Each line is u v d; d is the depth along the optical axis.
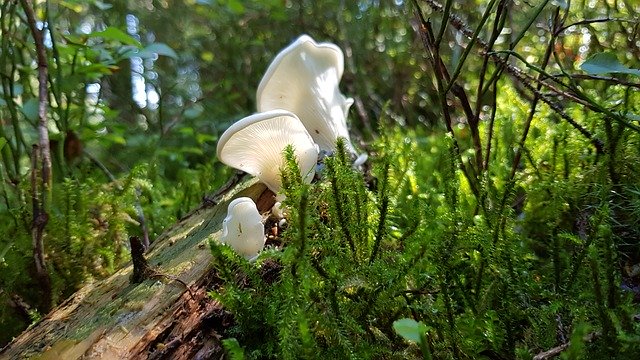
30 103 0.26
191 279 0.18
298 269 0.14
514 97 0.28
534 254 0.19
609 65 0.16
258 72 0.62
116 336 0.16
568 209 0.20
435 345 0.15
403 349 0.15
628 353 0.12
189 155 0.54
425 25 0.21
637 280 0.18
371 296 0.15
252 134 0.22
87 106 0.37
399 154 0.26
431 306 0.15
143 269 0.19
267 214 0.23
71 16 0.46
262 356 0.15
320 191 0.19
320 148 0.27
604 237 0.14
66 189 0.25
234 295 0.15
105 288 0.19
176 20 0.67
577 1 0.30
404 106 0.52
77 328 0.17
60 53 0.31
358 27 0.57
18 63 0.33
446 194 0.20
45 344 0.16
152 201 0.31
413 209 0.19
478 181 0.21
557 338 0.15
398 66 0.53
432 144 0.36
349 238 0.17
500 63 0.20
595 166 0.20
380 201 0.18
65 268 0.24
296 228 0.15
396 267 0.16
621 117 0.18
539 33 0.36
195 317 0.16
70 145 0.30
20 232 0.25
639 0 0.29
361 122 0.52
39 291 0.24
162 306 0.17
